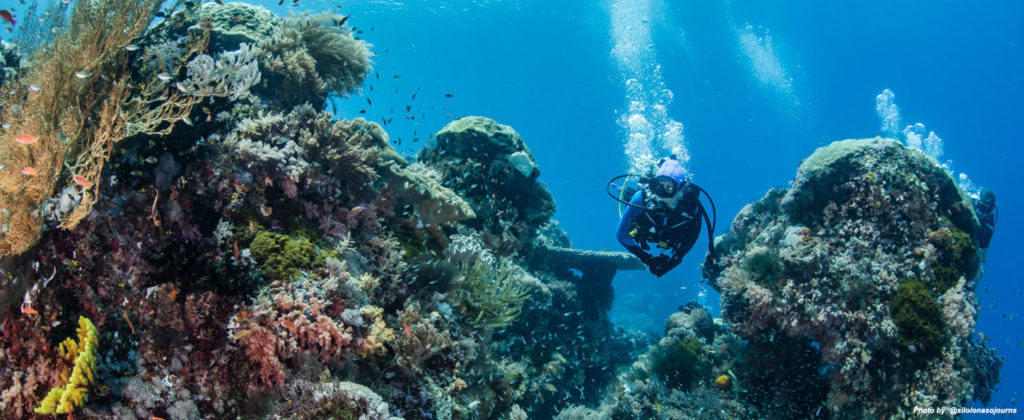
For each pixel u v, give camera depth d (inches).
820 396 259.9
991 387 283.6
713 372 303.3
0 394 120.0
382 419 114.8
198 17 213.2
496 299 203.3
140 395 118.6
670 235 240.1
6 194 119.9
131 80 159.8
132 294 128.8
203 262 134.9
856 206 275.0
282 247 144.1
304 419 113.6
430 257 190.2
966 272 269.6
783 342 273.7
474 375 179.3
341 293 140.2
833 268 259.0
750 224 348.8
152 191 141.7
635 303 1338.6
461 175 303.4
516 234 321.1
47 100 135.2
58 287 126.8
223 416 123.4
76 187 133.8
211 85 165.5
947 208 283.7
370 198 187.5
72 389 109.7
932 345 236.1
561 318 365.1
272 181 157.8
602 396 385.7
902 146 291.7
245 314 126.5
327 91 217.8
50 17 180.7
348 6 1729.8
